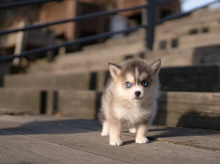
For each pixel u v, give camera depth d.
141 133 2.11
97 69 3.42
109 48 4.04
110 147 2.02
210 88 2.49
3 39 4.76
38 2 2.89
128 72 2.13
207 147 2.00
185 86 2.55
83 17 2.98
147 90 2.12
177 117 2.36
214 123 2.26
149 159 1.89
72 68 3.74
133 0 5.48
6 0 6.20
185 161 1.88
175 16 3.55
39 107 2.87
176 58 2.82
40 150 1.96
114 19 5.45
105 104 2.21
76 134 2.20
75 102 2.72
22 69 4.47
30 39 4.42
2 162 1.86
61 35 5.36
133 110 2.11
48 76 3.44
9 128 2.29
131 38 4.11
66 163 1.86
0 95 3.27
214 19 3.47
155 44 3.36
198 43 2.99
